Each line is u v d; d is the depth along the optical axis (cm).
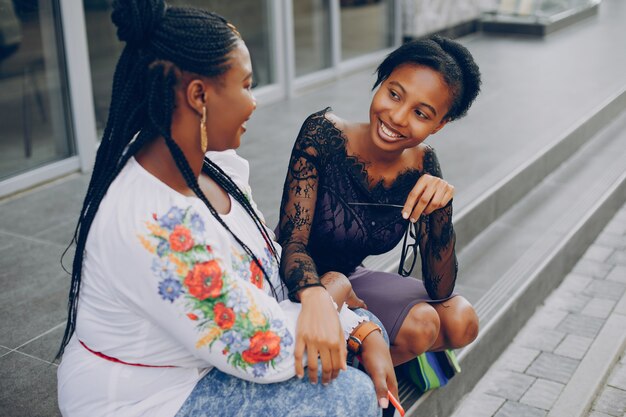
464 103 212
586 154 569
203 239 149
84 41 459
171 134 150
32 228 388
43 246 366
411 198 205
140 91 148
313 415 162
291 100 644
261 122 575
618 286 411
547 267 392
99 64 480
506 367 332
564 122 574
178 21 145
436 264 229
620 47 849
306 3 672
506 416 297
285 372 160
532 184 495
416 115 204
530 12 919
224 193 173
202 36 145
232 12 595
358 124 223
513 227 439
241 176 182
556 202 477
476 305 347
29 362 268
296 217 215
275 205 410
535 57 807
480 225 428
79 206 418
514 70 748
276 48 634
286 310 170
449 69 201
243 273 166
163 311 148
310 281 180
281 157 490
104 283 150
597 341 352
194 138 151
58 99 461
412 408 257
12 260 350
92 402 157
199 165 156
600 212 475
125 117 150
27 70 445
